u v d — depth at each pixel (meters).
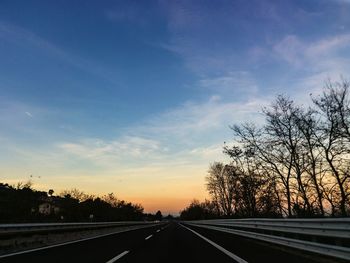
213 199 97.06
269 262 11.74
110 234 30.38
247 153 40.81
